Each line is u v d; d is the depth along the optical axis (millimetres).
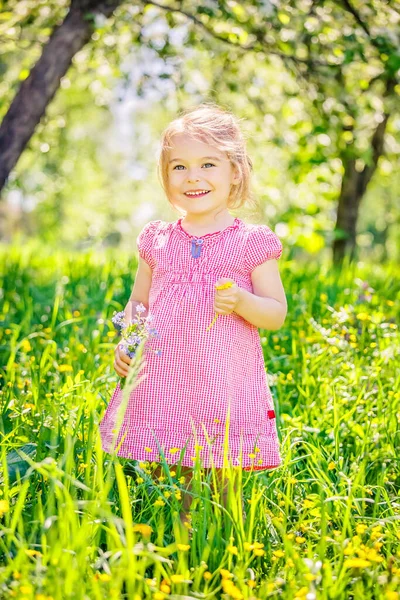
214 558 2180
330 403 3277
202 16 5941
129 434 2625
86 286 5734
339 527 2510
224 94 7207
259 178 7633
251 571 2092
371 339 3951
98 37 6086
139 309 2617
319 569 2039
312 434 3062
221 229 2797
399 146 8695
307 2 5629
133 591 1908
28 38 6188
